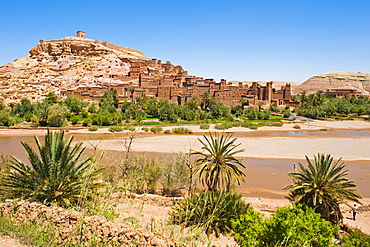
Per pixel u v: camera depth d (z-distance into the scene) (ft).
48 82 480.64
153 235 25.05
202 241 30.48
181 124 291.17
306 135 246.06
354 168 128.26
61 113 257.96
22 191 37.58
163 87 427.33
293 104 497.46
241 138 214.69
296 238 31.45
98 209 33.22
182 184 81.97
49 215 27.81
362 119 388.37
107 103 347.77
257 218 37.29
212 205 48.85
